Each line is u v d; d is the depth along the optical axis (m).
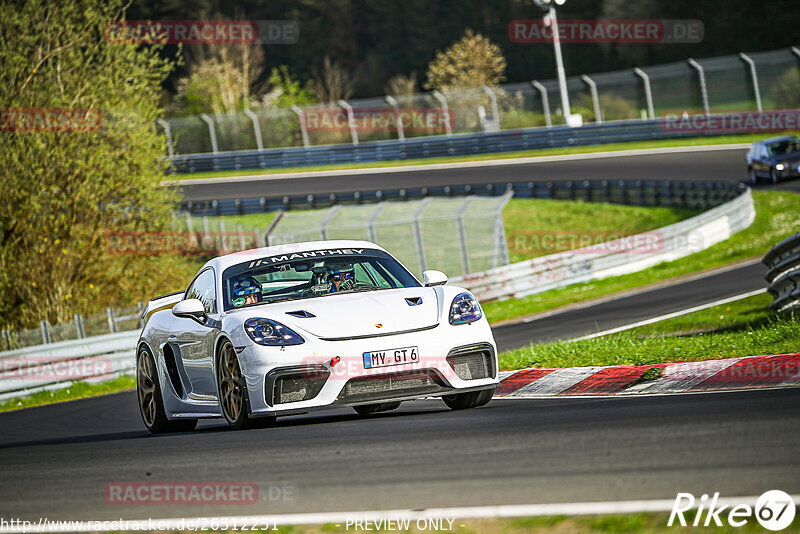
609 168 143.88
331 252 28.95
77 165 81.06
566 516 12.73
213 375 26.52
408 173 160.75
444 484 15.46
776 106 177.88
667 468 15.00
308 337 23.98
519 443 18.42
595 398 26.64
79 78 82.75
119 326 66.44
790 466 14.39
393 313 24.81
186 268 93.50
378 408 29.88
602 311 65.50
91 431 37.94
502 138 167.00
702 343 32.41
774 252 44.25
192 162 184.75
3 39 79.88
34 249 80.75
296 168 179.62
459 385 24.59
